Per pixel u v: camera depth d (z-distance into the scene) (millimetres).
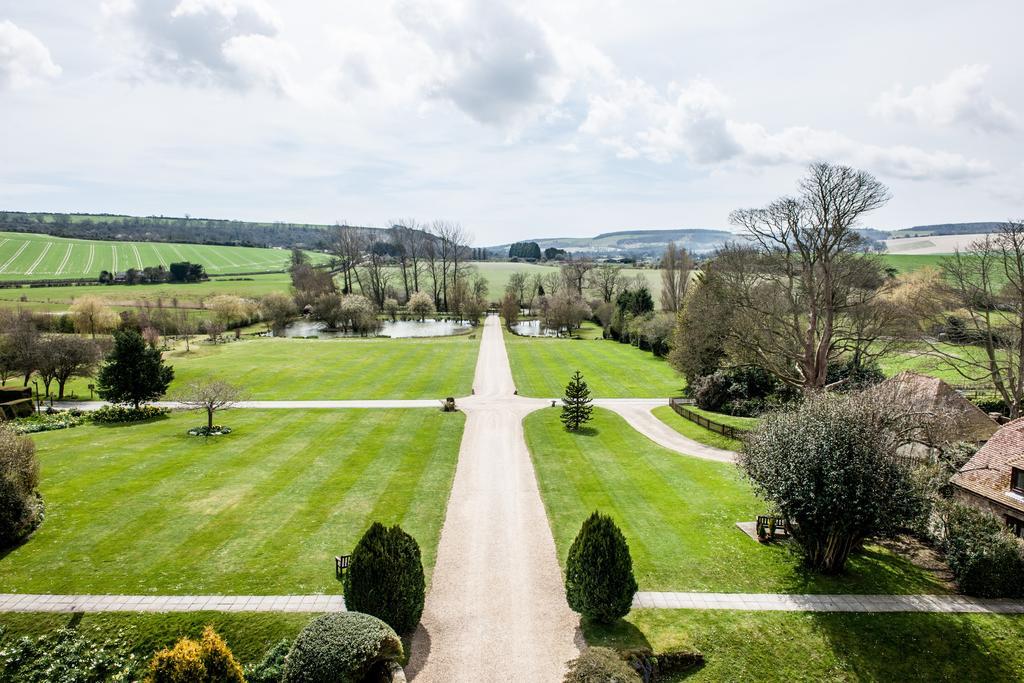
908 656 17375
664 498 28938
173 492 29016
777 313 43469
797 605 19594
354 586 17938
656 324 73875
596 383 58531
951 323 46125
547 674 16719
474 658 17391
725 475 32062
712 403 46844
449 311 132500
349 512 27266
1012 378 37719
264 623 18859
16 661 17625
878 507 18734
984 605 19562
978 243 39531
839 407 21422
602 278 132375
